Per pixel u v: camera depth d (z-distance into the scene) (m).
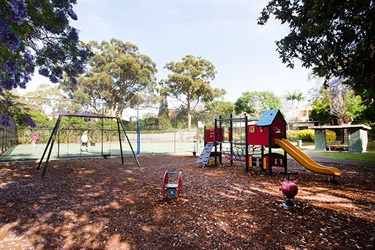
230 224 3.72
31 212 4.34
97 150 19.78
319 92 27.78
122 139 30.58
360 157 12.21
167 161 12.29
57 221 3.92
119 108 44.75
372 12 3.53
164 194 5.37
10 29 2.85
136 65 41.12
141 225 3.74
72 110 34.75
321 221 3.79
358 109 22.31
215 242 3.15
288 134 29.53
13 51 3.64
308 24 4.12
